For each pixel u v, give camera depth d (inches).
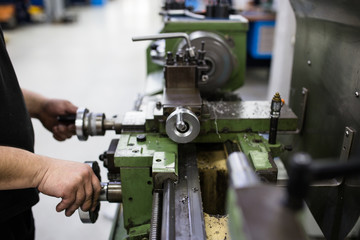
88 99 134.2
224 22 48.9
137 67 174.9
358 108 29.2
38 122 114.7
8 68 33.1
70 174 28.5
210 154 39.1
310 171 11.5
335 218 32.4
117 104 130.0
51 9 283.1
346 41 31.0
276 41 90.6
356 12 26.7
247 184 14.0
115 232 41.2
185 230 24.9
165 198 27.5
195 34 47.7
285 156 47.1
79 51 203.3
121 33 252.1
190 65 37.5
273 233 11.8
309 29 39.4
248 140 35.7
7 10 251.6
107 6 403.5
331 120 34.5
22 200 34.4
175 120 32.2
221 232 26.7
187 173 32.1
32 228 41.5
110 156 36.5
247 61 178.4
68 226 72.6
